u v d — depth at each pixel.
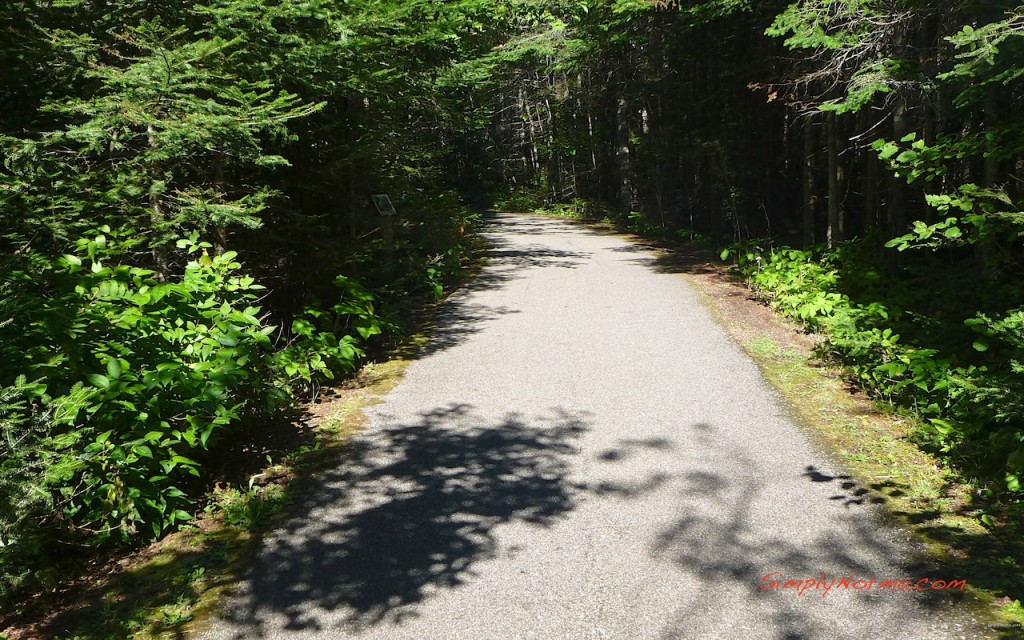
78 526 4.35
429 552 4.19
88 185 5.84
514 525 4.48
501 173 45.34
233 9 6.27
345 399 6.94
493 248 18.88
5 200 4.97
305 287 9.74
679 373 7.55
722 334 9.16
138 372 4.62
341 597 3.77
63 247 5.71
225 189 7.86
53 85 6.07
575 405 6.66
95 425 4.30
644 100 24.08
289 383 6.72
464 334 9.41
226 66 6.55
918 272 10.21
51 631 3.61
